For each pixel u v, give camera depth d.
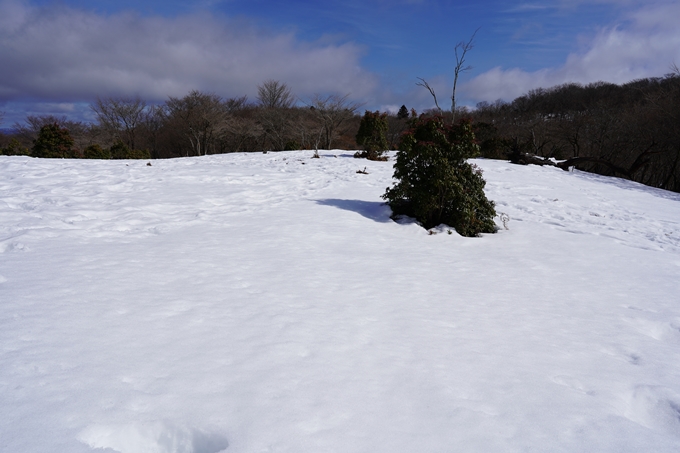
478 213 9.78
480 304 5.18
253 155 27.34
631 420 2.97
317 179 15.73
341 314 4.44
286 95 59.91
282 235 7.86
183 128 52.53
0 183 11.31
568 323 4.77
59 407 2.57
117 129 55.34
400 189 9.83
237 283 5.17
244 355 3.39
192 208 9.82
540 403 3.04
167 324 3.88
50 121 53.81
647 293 6.09
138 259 5.86
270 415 2.63
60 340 3.43
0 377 2.85
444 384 3.19
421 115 10.38
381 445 2.44
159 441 2.51
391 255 7.25
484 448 2.49
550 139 39.69
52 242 6.39
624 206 14.52
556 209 12.97
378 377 3.21
